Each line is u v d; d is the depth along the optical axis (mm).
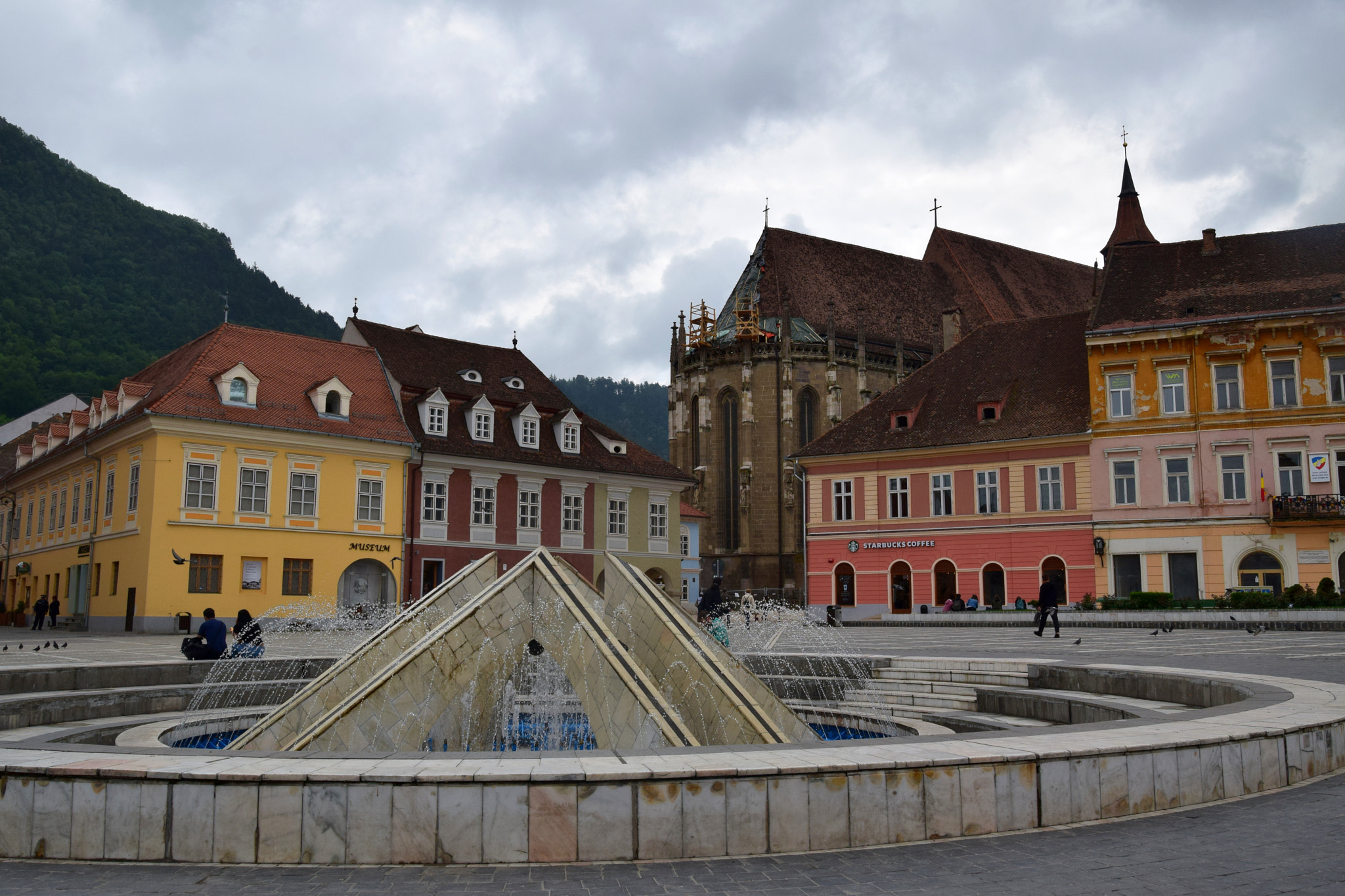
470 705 14531
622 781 9477
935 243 111312
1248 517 56688
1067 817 10609
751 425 95938
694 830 9539
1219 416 57781
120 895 8562
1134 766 11039
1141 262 63344
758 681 15219
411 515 65188
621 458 77500
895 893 8422
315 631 54312
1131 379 60219
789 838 9695
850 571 68875
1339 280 57125
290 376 64000
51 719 19625
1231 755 11797
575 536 72875
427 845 9367
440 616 17094
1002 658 28703
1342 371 55625
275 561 59531
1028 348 69000
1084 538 60750
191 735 19266
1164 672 20422
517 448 70938
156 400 57500
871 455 68125
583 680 13953
